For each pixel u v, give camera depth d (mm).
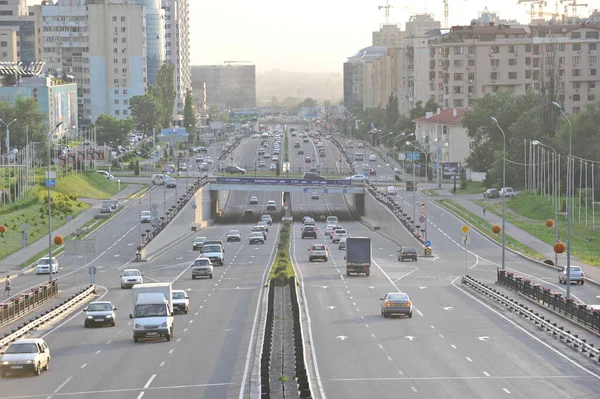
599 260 198250
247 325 114062
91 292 153625
